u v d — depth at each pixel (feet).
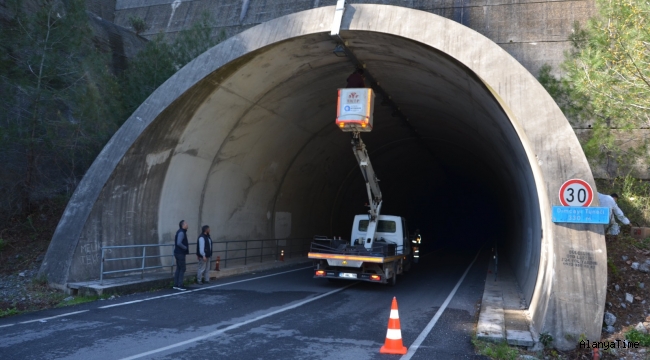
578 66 36.65
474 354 24.59
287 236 76.02
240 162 59.11
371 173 51.34
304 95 55.83
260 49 41.83
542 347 26.30
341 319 32.30
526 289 41.39
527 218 49.93
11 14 55.42
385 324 31.19
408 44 38.42
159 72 60.80
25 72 50.98
